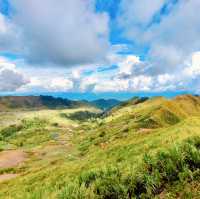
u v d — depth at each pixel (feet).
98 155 114.42
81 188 31.63
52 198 33.86
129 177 32.04
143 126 356.18
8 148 485.56
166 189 29.68
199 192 27.48
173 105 522.06
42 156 315.17
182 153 33.37
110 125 511.40
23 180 124.06
